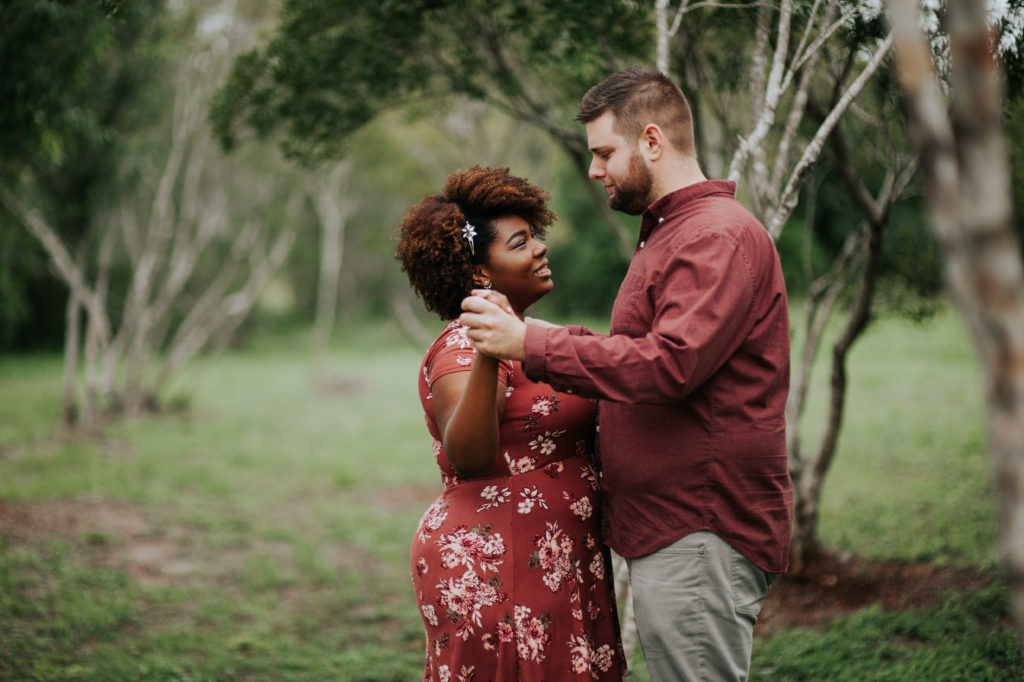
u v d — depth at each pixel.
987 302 0.80
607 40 3.96
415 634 4.57
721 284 1.76
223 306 15.23
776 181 2.74
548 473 2.13
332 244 18.50
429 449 10.59
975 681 3.27
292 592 5.38
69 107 6.55
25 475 8.61
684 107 2.02
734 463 1.89
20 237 12.50
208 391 16.62
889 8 0.87
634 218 9.81
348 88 4.81
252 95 4.77
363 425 12.61
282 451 10.48
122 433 11.55
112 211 12.09
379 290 33.22
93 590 5.13
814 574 4.79
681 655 1.95
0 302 14.69
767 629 4.22
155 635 4.46
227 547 6.41
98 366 20.14
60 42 5.96
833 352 4.52
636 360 1.70
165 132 14.01
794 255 15.16
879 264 4.08
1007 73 2.88
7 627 4.35
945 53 2.52
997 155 0.80
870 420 10.09
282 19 4.68
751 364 1.89
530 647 2.06
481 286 2.14
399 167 15.38
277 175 13.58
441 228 2.07
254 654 4.26
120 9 3.88
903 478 7.31
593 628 2.19
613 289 27.48
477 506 2.12
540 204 2.16
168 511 7.42
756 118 2.92
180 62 11.44
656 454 1.94
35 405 13.89
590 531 2.18
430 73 4.89
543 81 5.44
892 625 3.92
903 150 4.36
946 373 13.38
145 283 13.30
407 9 4.34
